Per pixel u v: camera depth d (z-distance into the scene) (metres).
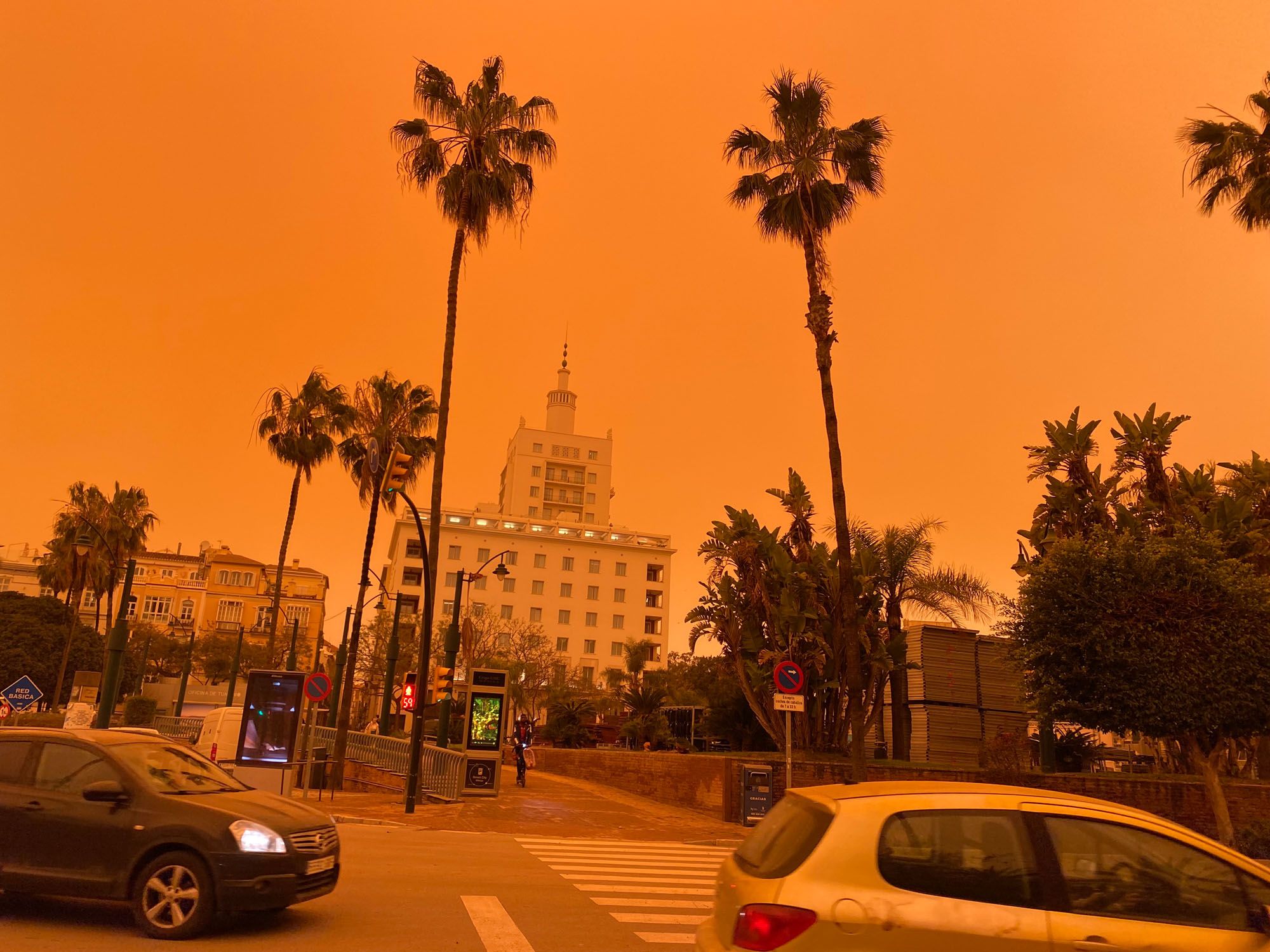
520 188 25.25
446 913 8.25
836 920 4.07
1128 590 16.36
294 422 38.97
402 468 20.44
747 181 22.42
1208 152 21.25
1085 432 24.33
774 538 24.92
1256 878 4.44
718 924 4.47
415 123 25.34
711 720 29.56
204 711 65.00
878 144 22.22
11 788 7.32
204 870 6.89
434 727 40.62
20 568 85.94
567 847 14.80
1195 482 25.31
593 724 48.81
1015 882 4.27
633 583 97.25
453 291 24.56
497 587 92.88
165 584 88.81
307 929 7.31
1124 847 4.46
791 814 4.79
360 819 17.22
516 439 112.19
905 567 25.06
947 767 21.66
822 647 23.67
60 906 7.78
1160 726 15.82
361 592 30.17
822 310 20.97
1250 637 15.57
